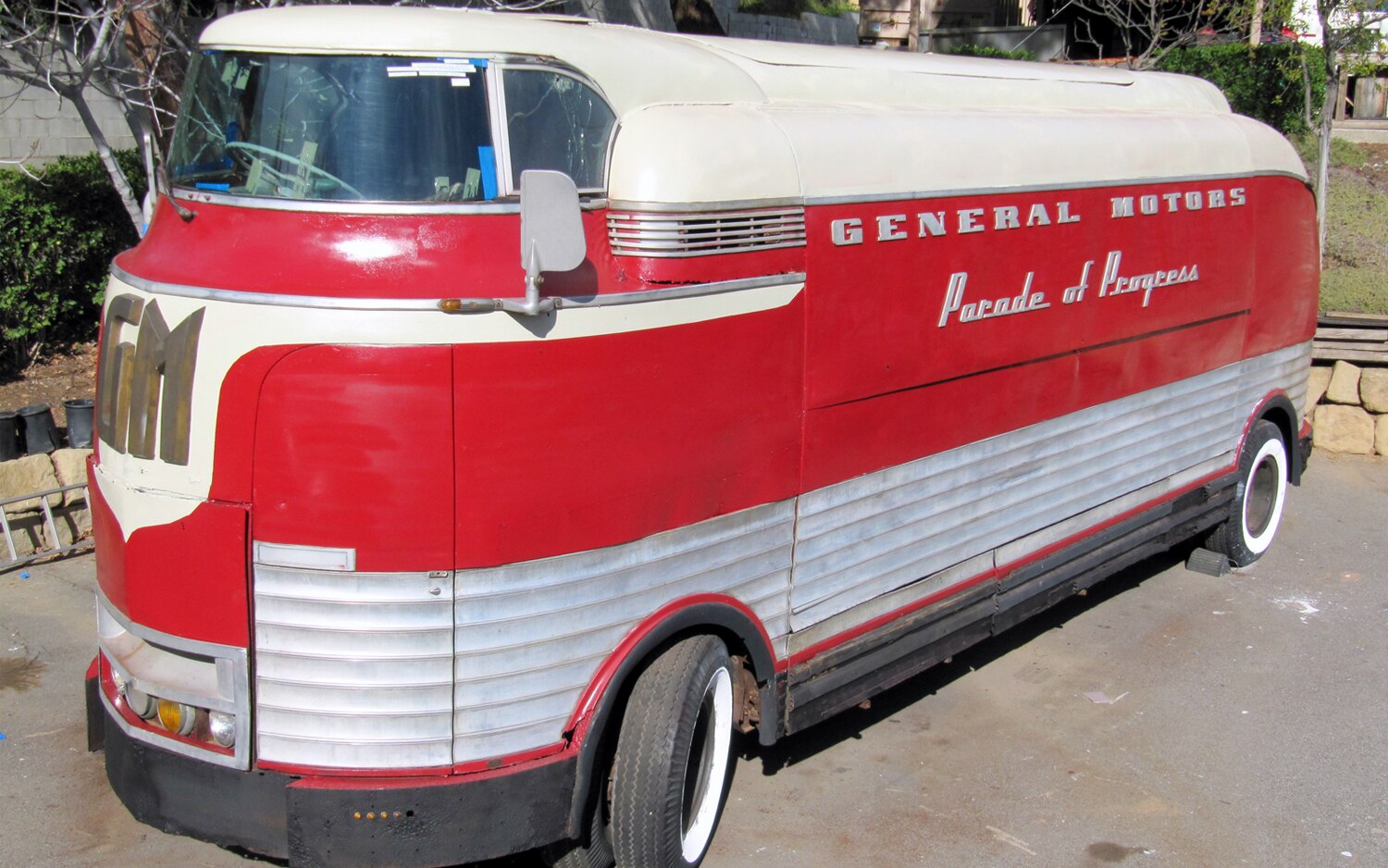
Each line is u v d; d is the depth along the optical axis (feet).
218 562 11.67
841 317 14.97
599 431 12.42
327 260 11.65
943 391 16.90
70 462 23.95
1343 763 18.02
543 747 12.59
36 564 23.09
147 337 12.00
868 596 16.43
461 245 11.92
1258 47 49.37
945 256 16.42
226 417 11.50
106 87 26.25
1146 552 22.30
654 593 13.28
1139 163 20.30
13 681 18.80
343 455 11.40
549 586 12.30
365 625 11.66
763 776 17.24
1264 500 26.14
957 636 18.06
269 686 11.84
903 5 71.46
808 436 14.85
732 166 13.53
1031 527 19.35
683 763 13.62
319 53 12.34
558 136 12.82
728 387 13.67
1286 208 24.70
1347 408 33.96
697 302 13.16
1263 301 24.31
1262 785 17.37
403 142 12.08
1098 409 20.29
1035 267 18.11
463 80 12.30
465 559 11.76
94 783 16.29
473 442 11.64
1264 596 24.57
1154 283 20.89
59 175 31.37
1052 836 15.97
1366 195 46.44
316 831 11.89
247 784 12.10
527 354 11.81
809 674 15.60
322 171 12.04
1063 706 19.63
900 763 17.71
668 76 14.12
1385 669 21.29
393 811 11.89
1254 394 24.77
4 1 25.94
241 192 12.34
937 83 18.40
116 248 32.07
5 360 30.09
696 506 13.56
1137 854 15.60
